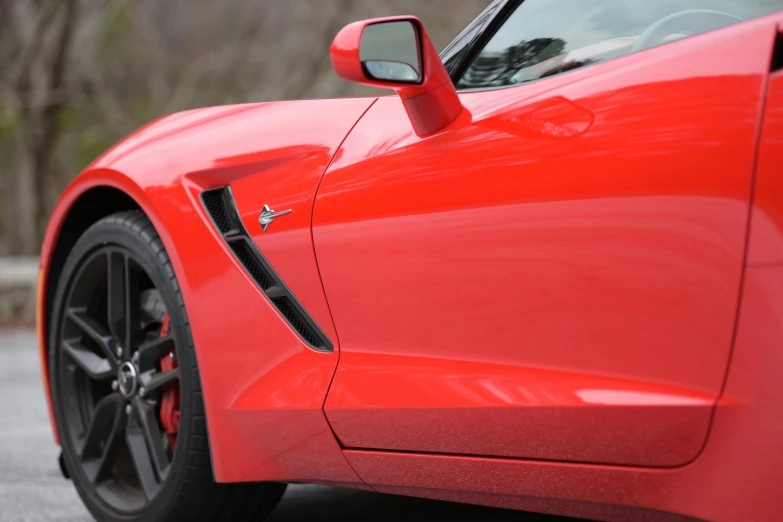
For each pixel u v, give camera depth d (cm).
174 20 2408
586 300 200
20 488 375
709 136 187
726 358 184
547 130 210
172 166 284
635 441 197
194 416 276
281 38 2323
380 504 330
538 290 207
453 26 1919
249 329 263
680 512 196
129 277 298
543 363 208
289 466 262
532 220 207
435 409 223
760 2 220
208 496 281
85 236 310
